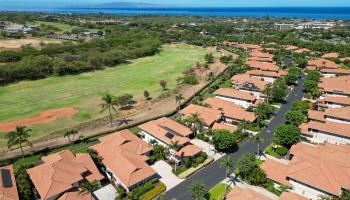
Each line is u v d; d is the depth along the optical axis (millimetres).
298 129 75562
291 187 58938
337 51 198875
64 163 61219
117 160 64438
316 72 135125
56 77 150750
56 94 124125
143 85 136875
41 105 110812
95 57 168500
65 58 166375
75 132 81312
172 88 130750
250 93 110188
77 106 109938
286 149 72875
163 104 110938
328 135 79250
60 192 54500
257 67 148500
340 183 55656
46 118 98625
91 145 79188
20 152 75562
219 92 112188
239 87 119500
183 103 108312
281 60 169125
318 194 56062
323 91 114000
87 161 64562
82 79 147750
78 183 58656
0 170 60312
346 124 80062
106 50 197625
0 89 129750
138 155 67812
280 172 61312
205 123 85312
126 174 60188
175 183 62281
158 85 136250
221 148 73500
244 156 64125
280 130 75312
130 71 164125
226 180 63375
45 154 74188
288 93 120812
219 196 58125
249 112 93062
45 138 83938
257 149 76250
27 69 144125
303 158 63531
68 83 140500
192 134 82875
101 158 66938
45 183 56000
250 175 61531
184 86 132750
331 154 65688
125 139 72500
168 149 71812
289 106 106188
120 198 57281
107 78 149500
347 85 113875
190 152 70062
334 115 86875
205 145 78438
